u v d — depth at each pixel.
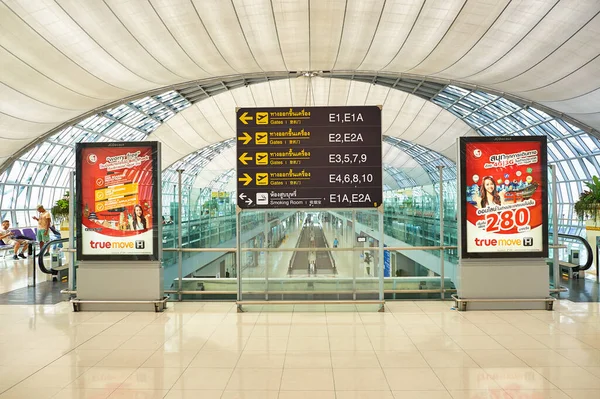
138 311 7.35
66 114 23.73
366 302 7.11
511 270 7.25
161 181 7.58
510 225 7.23
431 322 6.51
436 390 4.12
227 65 22.95
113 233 7.41
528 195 7.25
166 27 17.53
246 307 7.48
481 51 19.66
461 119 36.00
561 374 4.48
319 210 7.41
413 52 21.08
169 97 31.77
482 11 16.56
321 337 5.81
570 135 27.00
